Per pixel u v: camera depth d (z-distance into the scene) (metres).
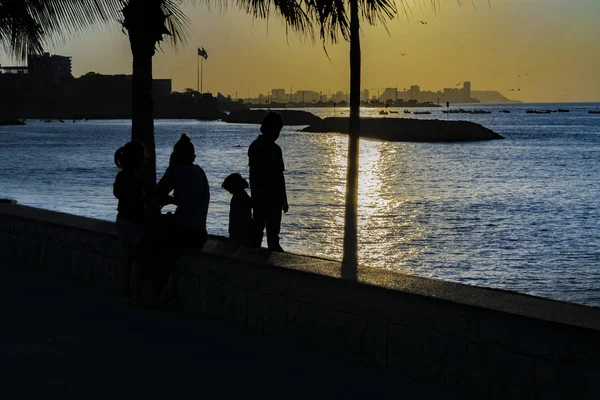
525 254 19.22
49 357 5.89
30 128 162.75
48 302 7.88
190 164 7.45
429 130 106.19
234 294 6.68
